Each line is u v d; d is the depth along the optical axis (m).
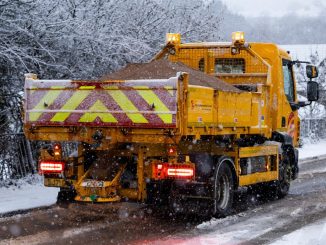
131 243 8.23
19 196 11.77
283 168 13.02
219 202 10.16
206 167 9.51
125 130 8.91
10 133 13.45
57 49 13.62
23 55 12.07
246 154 10.98
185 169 9.00
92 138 9.16
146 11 16.91
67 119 9.28
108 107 8.99
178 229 9.24
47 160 9.74
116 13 15.14
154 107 8.69
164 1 18.11
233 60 12.66
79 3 14.15
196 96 8.82
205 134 9.18
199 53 12.88
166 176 9.06
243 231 9.05
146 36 16.56
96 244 8.17
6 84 13.05
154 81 8.66
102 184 9.19
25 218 9.91
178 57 13.02
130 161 9.48
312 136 31.64
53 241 8.32
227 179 10.31
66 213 10.43
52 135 9.46
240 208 11.38
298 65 14.08
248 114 10.71
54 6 13.43
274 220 10.03
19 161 13.78
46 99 9.45
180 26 18.36
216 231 9.07
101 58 14.50
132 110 8.83
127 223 9.70
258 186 12.75
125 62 15.18
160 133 8.70
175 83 8.54
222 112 9.65
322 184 15.33
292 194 13.52
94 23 14.23
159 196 9.66
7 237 8.52
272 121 12.42
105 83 9.00
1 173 13.25
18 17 12.32
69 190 9.88
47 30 12.98
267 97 11.88
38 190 12.52
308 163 21.09
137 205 11.41
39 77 13.38
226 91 9.77
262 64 12.36
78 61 14.23
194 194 9.55
